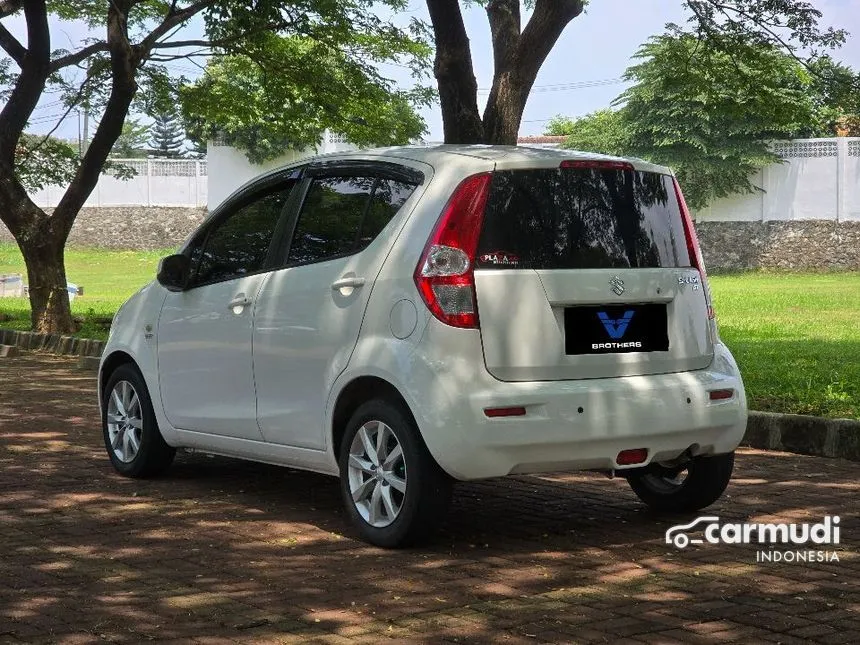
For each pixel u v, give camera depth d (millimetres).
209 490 6898
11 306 25844
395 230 5500
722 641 4055
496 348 5164
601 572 5012
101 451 8281
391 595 4652
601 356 5379
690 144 48188
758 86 12180
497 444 5078
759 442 8508
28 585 4816
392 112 21344
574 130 55688
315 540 5625
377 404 5422
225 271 6566
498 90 11852
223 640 4082
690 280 5727
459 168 5395
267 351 6082
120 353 7402
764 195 48094
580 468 5359
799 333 16734
